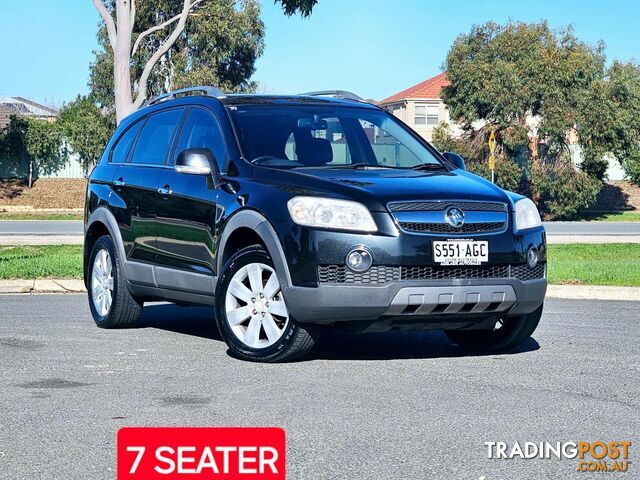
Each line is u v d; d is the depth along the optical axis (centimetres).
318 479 410
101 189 887
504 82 4631
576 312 1013
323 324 663
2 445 466
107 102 5762
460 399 567
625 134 4688
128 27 2352
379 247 645
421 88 6812
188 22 5234
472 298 664
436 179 709
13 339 805
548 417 523
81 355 724
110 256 859
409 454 449
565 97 4638
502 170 4700
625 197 5694
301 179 684
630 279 1311
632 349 760
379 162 770
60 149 5588
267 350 679
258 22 5531
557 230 3400
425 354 735
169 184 786
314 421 511
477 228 675
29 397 574
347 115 799
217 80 5356
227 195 715
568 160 4650
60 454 450
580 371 662
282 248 659
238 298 696
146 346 768
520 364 689
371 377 634
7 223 3522
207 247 734
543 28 4753
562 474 420
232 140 744
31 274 1325
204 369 663
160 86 5341
